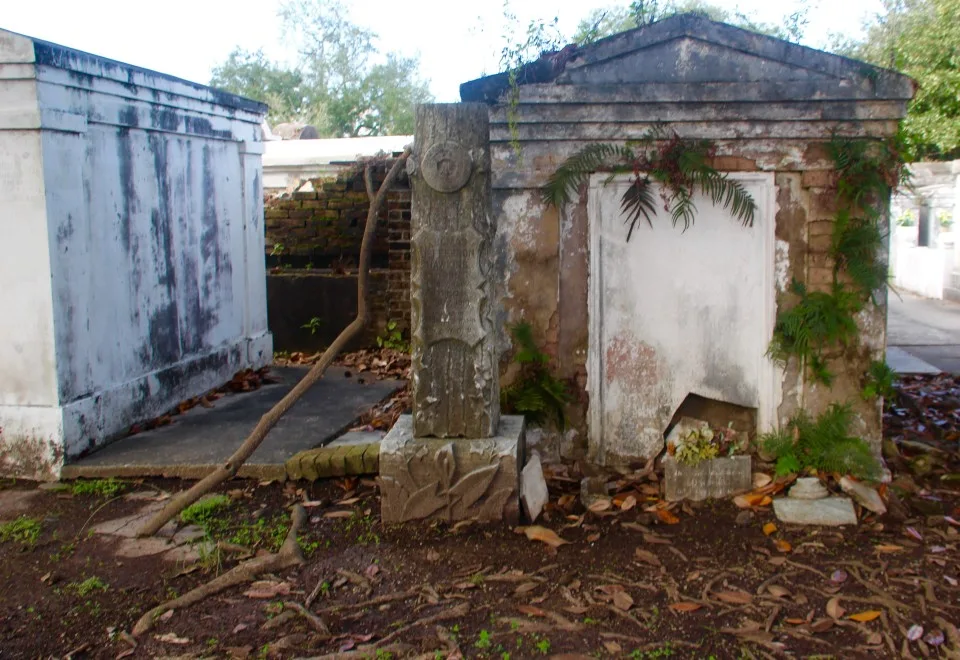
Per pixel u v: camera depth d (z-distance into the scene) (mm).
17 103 5004
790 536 4184
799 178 4805
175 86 6562
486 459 4289
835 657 3121
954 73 14109
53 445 5219
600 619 3404
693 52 4785
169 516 4375
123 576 3936
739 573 3799
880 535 4180
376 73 28953
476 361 4320
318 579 3830
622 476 4980
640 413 5039
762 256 4852
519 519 4359
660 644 3215
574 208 4934
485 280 4293
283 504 4793
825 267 4812
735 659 3119
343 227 9844
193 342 7020
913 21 14281
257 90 28656
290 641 3291
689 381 4984
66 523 4582
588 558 3959
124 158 5973
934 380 7746
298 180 11875
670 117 4785
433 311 4301
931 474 5008
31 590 3801
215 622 3479
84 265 5488
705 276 4922
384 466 4340
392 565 3943
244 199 8000
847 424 4836
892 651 3154
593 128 4844
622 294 4973
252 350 8047
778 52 4703
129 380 6027
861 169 4660
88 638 3391
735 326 4930
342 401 6906
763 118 4727
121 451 5559
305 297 9375
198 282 7113
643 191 4840
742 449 4969
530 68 4906
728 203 4836
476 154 4203
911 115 14742
